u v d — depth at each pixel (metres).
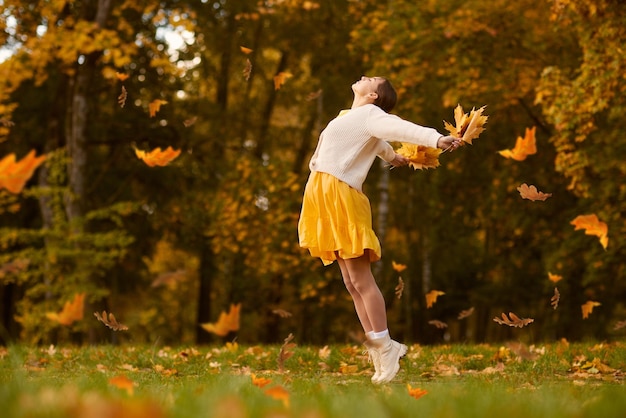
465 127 4.09
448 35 12.94
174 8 16.75
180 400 2.82
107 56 13.77
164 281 3.07
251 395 3.09
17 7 14.28
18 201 18.48
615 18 9.69
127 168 18.38
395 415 2.53
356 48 16.77
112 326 3.82
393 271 20.61
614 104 10.92
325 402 2.84
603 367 5.10
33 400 2.62
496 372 5.00
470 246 20.44
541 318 20.45
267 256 15.99
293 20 17.72
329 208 4.29
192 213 17.72
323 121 19.11
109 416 2.17
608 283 15.67
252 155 17.86
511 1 13.05
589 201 14.87
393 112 15.63
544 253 17.16
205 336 20.25
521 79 13.41
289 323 22.81
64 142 17.59
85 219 15.18
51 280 15.14
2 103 17.06
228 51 18.47
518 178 16.00
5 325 20.64
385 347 4.28
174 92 18.20
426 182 18.39
